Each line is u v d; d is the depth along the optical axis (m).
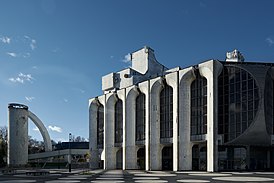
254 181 28.47
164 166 62.19
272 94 51.88
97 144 77.38
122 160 69.00
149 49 74.81
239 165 52.16
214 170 48.06
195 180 30.56
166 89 59.34
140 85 64.12
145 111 63.91
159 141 59.25
